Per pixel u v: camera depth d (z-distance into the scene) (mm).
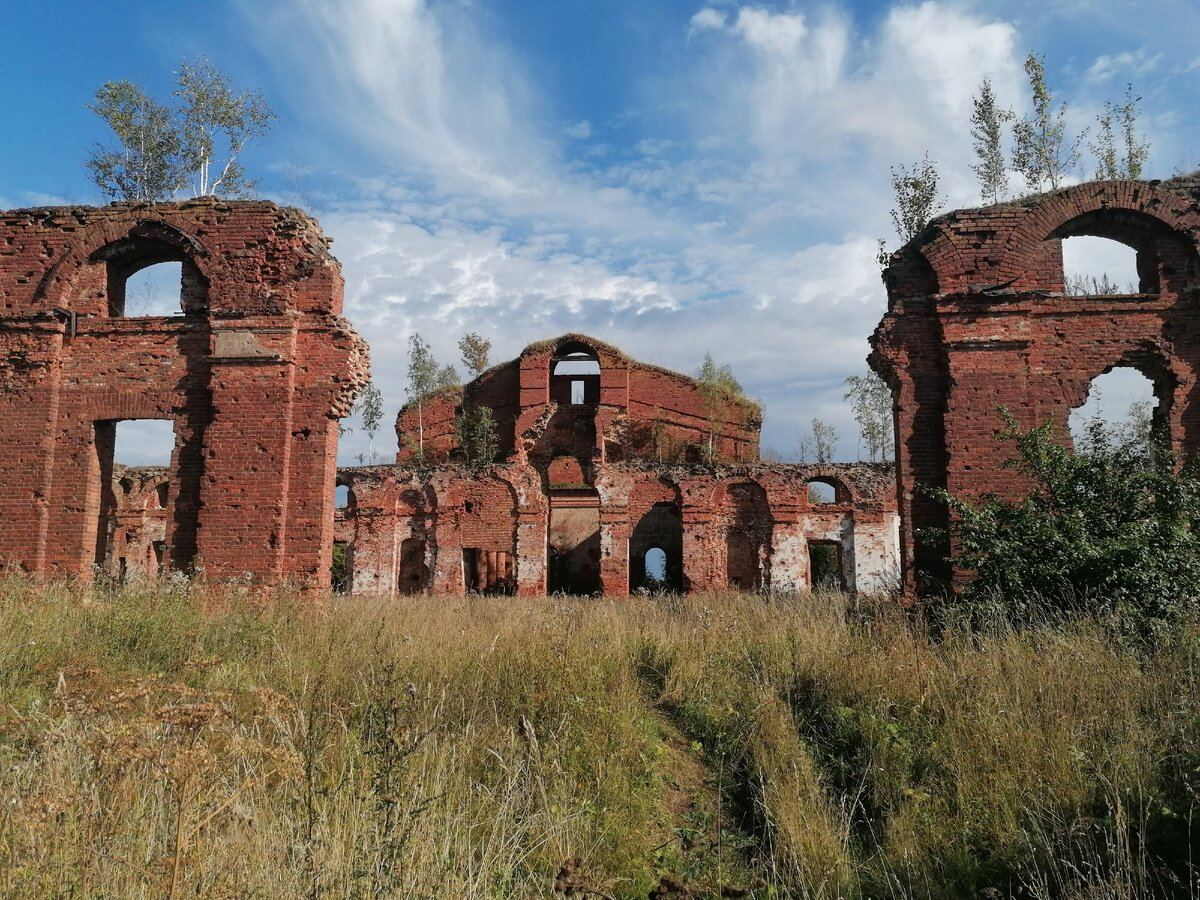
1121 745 7254
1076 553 11961
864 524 34875
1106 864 5859
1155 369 15734
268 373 16234
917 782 7688
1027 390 15445
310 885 4629
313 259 16703
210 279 16594
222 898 4320
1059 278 15867
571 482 42844
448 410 45312
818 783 7770
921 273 16188
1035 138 26125
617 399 42406
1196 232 15516
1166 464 13234
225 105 29750
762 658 11492
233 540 15797
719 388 45531
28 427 16469
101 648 10148
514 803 6359
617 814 6773
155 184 29438
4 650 9109
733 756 8742
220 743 5559
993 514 13344
